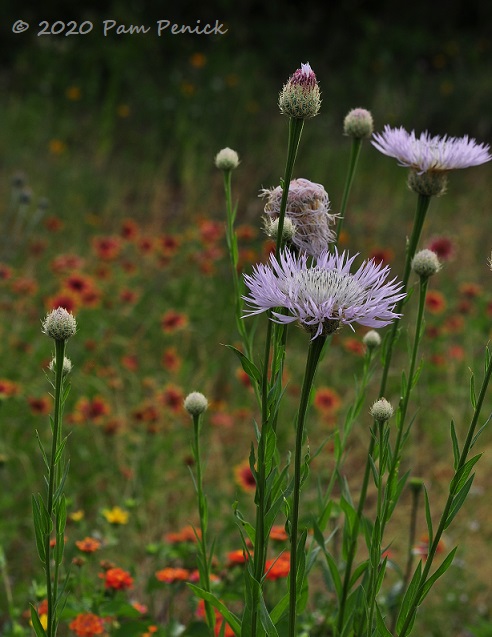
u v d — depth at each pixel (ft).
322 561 11.48
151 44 50.11
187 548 13.08
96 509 16.92
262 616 7.40
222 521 16.90
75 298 21.47
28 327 21.98
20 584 14.01
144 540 15.30
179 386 21.20
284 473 7.73
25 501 16.52
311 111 7.10
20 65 47.16
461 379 23.29
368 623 7.77
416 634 14.64
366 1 62.49
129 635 10.81
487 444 20.95
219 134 41.24
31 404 17.88
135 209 34.50
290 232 8.00
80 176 35.55
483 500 18.85
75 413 18.43
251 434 20.21
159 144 40.63
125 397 21.01
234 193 34.83
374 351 10.09
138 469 16.90
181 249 28.09
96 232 31.07
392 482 8.32
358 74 50.60
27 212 30.86
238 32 54.24
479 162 8.96
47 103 42.50
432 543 7.50
